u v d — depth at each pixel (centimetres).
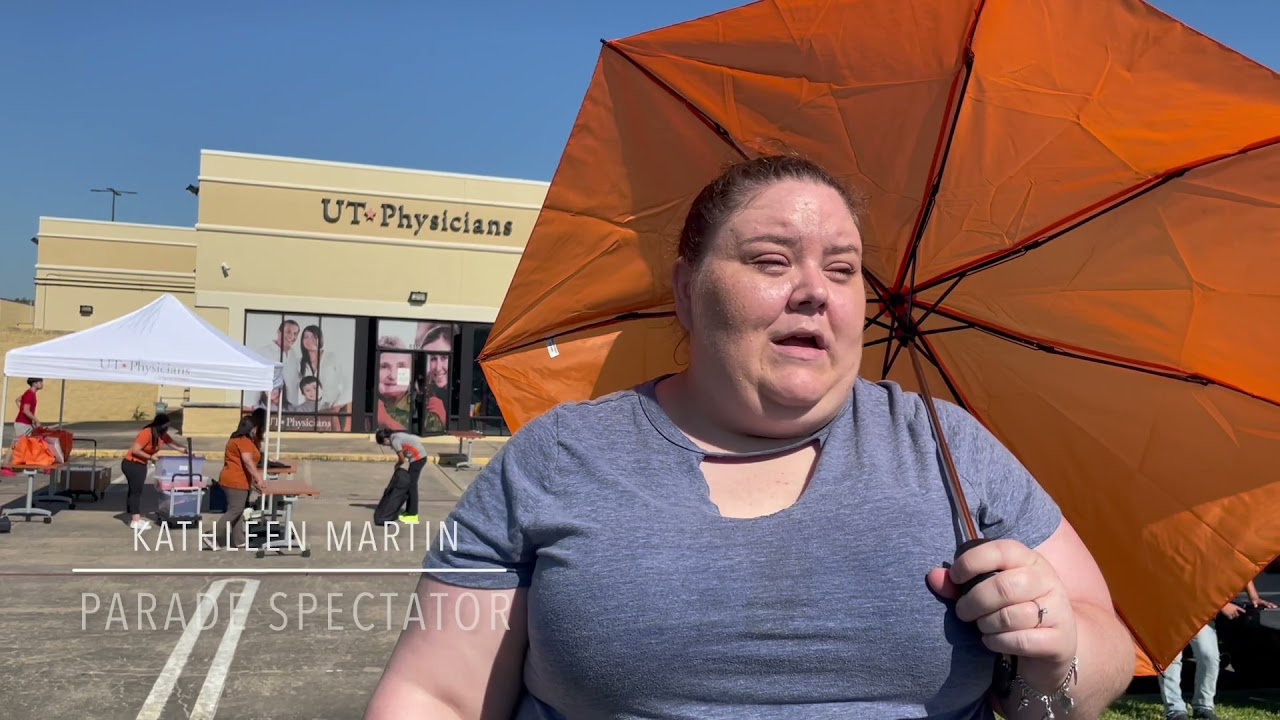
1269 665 639
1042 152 206
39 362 1012
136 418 2930
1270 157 187
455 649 149
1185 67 181
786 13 200
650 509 139
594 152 232
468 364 2325
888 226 231
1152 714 556
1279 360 201
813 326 147
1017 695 134
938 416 153
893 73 203
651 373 252
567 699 138
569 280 244
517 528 146
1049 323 230
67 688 511
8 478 1416
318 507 1212
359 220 2242
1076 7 181
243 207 2177
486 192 2317
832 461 146
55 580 750
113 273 2988
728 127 226
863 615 129
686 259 162
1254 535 209
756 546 133
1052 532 150
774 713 129
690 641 129
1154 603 223
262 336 2205
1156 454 221
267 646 590
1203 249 204
